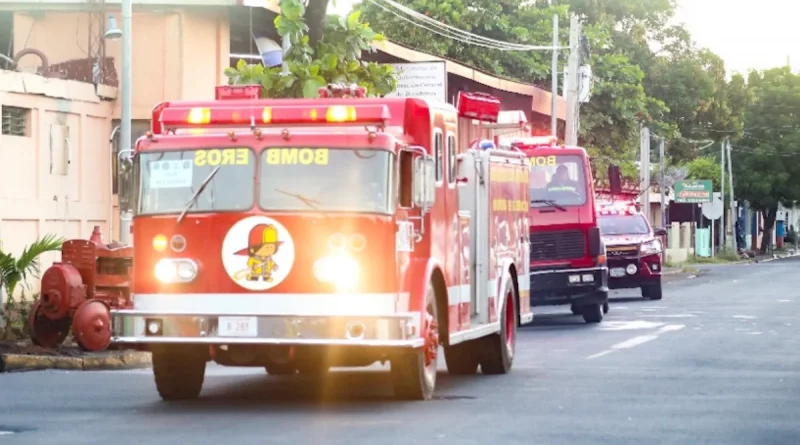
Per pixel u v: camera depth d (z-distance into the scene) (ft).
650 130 232.12
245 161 48.49
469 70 140.26
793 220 513.45
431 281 51.65
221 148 48.75
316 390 55.36
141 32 100.68
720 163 368.68
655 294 133.69
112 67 99.50
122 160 49.57
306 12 80.79
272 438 41.14
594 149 199.82
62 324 68.74
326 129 49.03
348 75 80.84
